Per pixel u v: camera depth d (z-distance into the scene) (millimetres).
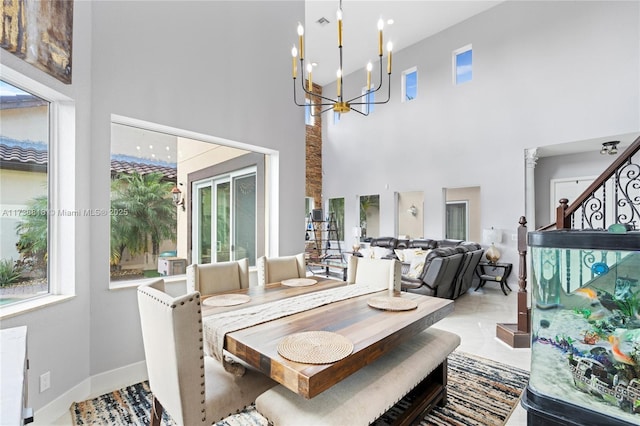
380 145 8516
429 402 2004
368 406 1435
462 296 5629
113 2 2496
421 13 6527
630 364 1124
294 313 1959
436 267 4336
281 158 3951
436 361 1962
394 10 6379
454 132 6996
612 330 1162
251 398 1637
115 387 2428
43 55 1979
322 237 9953
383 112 8438
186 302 1399
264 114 3736
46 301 2051
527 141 5922
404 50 7918
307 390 1181
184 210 3504
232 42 3400
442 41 7164
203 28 3125
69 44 2172
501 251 6246
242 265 2914
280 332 1638
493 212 6375
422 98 7582
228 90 3346
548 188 6535
